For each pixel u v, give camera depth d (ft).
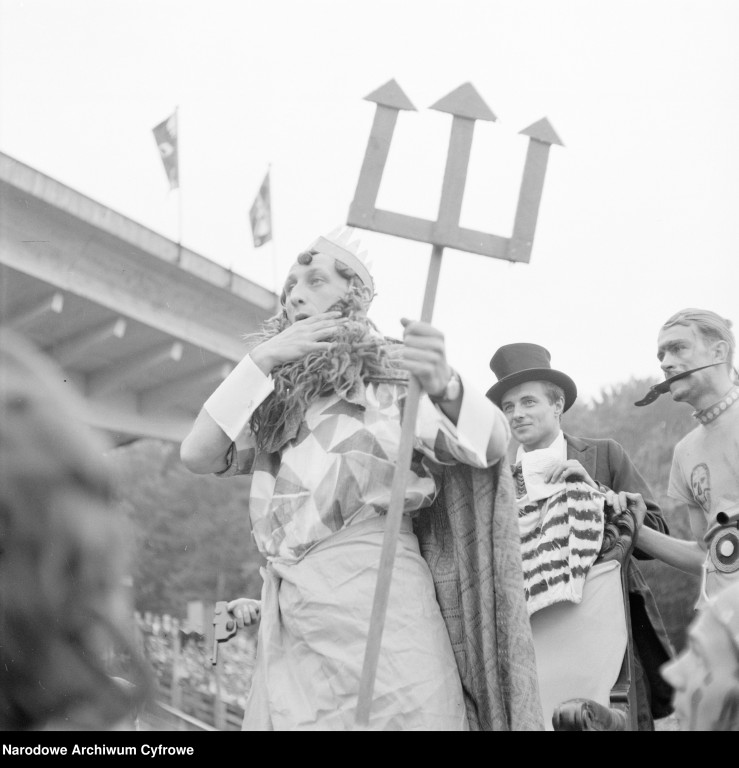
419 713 9.27
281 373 10.12
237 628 11.24
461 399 9.50
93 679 3.69
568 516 12.05
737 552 11.47
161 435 35.35
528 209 9.39
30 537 3.44
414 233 9.27
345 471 9.75
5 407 3.50
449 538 10.23
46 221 31.07
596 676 11.60
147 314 33.81
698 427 13.25
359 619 9.50
